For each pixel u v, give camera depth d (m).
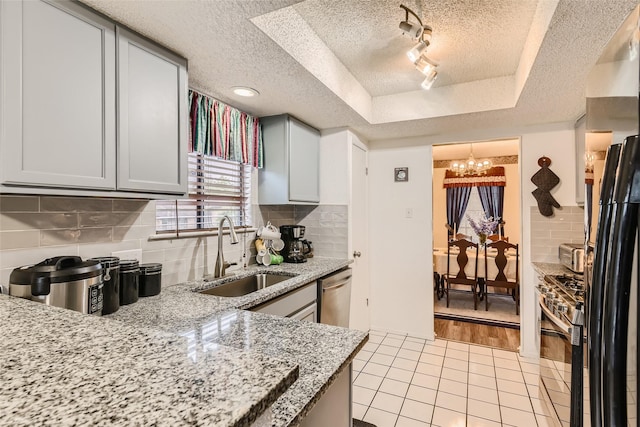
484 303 4.66
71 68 1.16
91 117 1.23
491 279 4.36
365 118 2.77
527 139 2.98
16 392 0.43
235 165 2.60
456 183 6.39
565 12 1.31
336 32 1.91
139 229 1.75
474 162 5.32
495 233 6.04
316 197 3.07
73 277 1.14
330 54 2.12
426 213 3.41
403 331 3.46
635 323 0.60
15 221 1.26
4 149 0.99
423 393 2.29
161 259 1.89
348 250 3.04
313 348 1.04
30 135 1.05
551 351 1.87
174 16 1.31
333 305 2.52
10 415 0.38
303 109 2.51
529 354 2.88
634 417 0.59
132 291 1.50
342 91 2.31
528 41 1.88
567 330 1.52
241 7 1.26
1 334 0.65
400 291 3.49
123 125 1.34
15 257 1.26
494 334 3.44
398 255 3.51
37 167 1.07
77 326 0.70
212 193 2.37
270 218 2.95
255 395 0.43
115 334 0.65
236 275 2.22
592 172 0.79
